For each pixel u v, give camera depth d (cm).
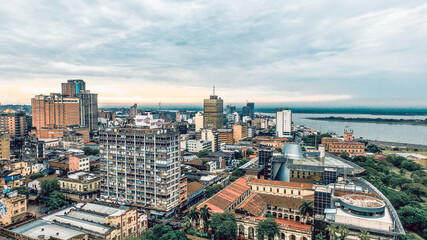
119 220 11625
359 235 10494
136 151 15462
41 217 12469
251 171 19462
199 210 13325
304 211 13988
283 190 17038
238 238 13150
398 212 14638
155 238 11238
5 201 13012
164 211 14800
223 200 14925
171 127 17138
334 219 11694
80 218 12388
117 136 15988
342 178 16925
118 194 16112
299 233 12481
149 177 15162
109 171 16350
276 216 16125
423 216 13912
